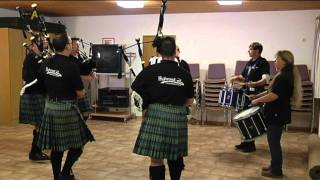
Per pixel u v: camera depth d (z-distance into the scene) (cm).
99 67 684
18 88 625
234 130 594
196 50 683
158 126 243
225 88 518
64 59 283
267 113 343
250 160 414
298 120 619
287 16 625
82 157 419
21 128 585
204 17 672
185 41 688
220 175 359
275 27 634
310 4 550
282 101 333
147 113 249
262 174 358
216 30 668
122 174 359
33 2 554
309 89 579
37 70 372
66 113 284
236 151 454
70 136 288
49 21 760
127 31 724
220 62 670
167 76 242
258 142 507
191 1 529
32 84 374
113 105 679
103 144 485
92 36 749
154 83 242
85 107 376
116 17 728
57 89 283
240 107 457
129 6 591
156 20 704
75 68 283
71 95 289
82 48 690
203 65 680
